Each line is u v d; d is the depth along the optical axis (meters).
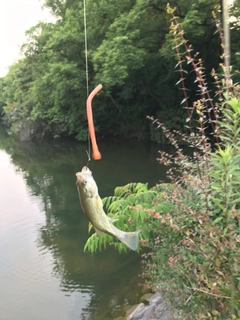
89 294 6.25
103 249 7.96
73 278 6.83
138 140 25.83
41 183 15.31
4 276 7.11
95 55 17.14
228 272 2.42
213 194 2.68
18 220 10.45
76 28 20.45
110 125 27.66
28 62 27.41
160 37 17.20
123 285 6.39
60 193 13.32
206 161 2.94
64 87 22.50
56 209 11.34
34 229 9.65
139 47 17.02
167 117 22.11
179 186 3.17
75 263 7.45
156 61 19.50
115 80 16.83
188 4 14.71
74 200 12.23
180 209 3.01
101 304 5.88
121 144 24.70
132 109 25.67
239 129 2.49
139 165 16.95
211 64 16.78
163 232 3.37
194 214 2.54
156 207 3.43
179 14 15.17
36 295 6.37
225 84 3.32
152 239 3.68
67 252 8.03
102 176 15.22
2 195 13.51
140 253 7.48
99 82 19.45
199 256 2.85
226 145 2.66
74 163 19.86
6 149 28.39
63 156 22.91
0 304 6.16
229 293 2.31
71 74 22.12
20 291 6.54
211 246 2.51
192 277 2.74
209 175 2.78
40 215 10.84
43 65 25.53
